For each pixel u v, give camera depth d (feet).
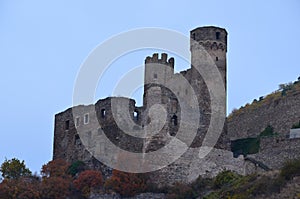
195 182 381.60
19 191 382.63
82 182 389.19
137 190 380.78
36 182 396.16
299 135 411.13
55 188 386.32
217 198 353.72
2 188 383.04
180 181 384.68
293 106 444.55
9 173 411.95
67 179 396.57
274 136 409.69
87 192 384.88
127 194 380.17
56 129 443.32
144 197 377.91
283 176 344.90
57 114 445.37
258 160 397.80
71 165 414.62
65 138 436.35
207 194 366.02
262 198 339.16
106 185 384.27
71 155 429.79
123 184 381.60
